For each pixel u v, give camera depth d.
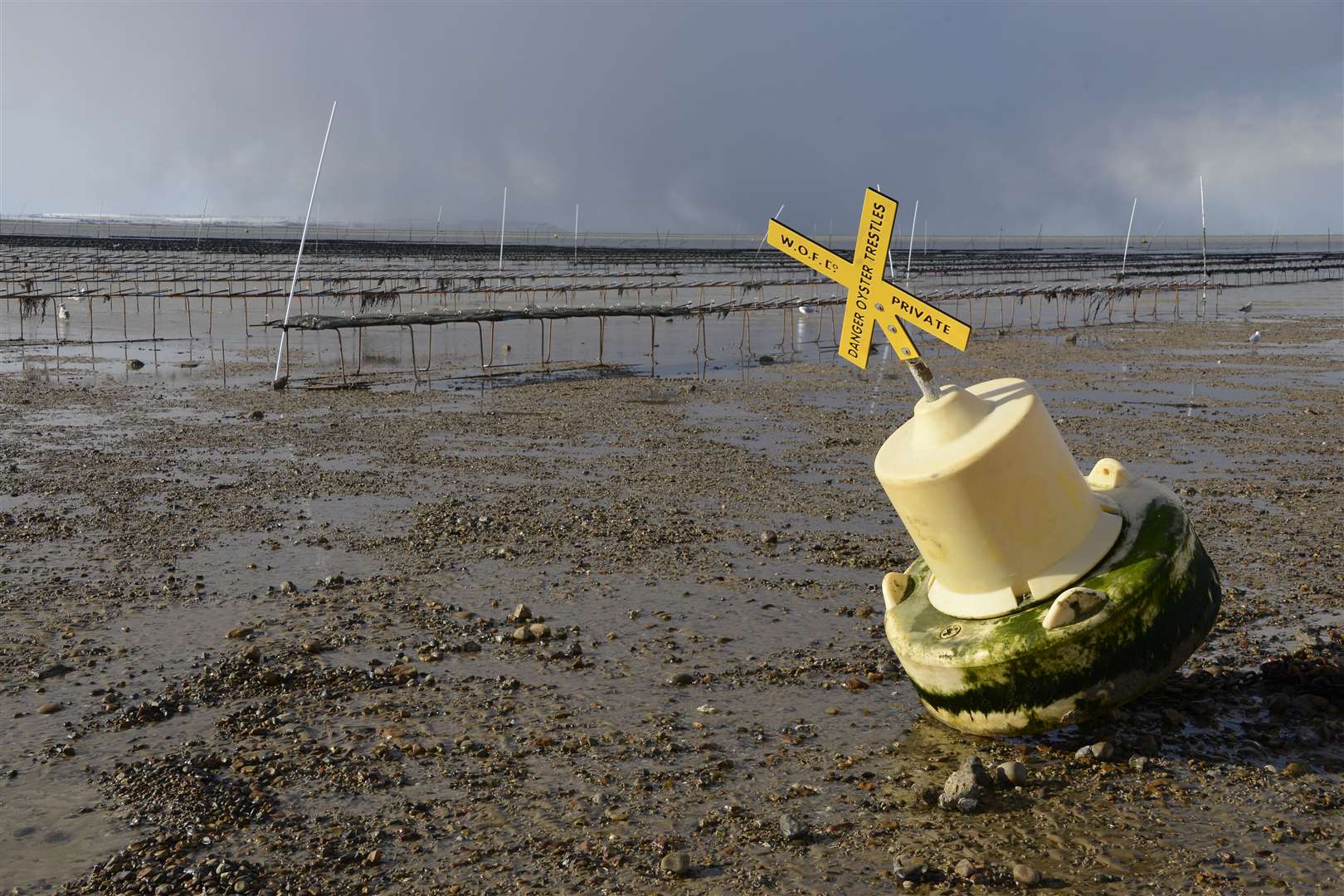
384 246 140.62
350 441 19.81
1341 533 12.23
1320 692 7.52
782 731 7.28
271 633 9.45
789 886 5.42
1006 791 6.28
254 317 53.00
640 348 39.81
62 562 11.74
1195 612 6.51
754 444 19.34
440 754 7.05
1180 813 5.96
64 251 105.88
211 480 16.33
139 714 7.71
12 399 25.19
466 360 35.22
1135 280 79.00
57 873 5.74
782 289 70.69
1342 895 5.16
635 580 10.92
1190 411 22.55
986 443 6.23
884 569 11.21
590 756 6.98
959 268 94.94
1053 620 6.23
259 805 6.41
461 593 10.56
